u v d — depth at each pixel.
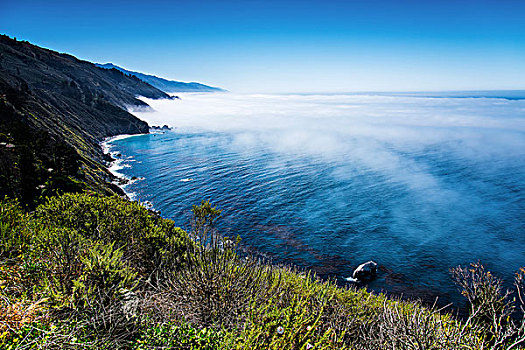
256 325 5.28
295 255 28.28
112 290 5.42
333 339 5.80
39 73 132.25
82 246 6.82
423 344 5.04
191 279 6.35
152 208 41.19
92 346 4.04
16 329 3.88
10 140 35.34
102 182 44.94
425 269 26.14
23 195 24.83
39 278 5.52
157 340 4.61
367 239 32.16
